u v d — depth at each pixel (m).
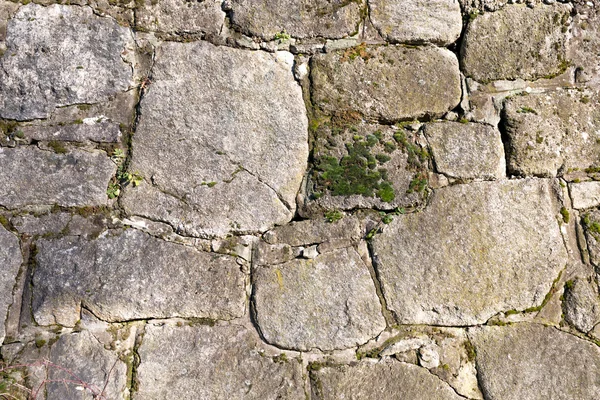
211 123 1.97
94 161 1.95
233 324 1.94
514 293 1.99
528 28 2.07
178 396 1.89
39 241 1.91
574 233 2.03
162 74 1.98
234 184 1.97
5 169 1.92
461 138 2.03
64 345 1.88
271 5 2.01
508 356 1.97
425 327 1.97
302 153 1.99
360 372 1.94
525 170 2.04
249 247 1.97
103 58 1.96
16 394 1.84
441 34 2.05
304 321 1.95
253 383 1.91
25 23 1.96
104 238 1.93
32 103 1.94
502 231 2.00
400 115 2.02
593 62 2.06
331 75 2.01
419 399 1.93
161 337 1.92
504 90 2.07
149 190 1.95
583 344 1.99
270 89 2.00
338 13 2.02
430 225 1.99
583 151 2.06
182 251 1.95
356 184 1.99
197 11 2.00
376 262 1.98
